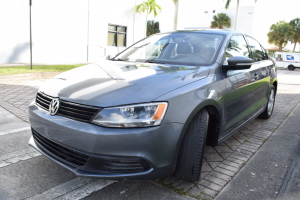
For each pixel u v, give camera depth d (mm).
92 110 2059
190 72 2557
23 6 12383
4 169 2707
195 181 2473
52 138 2244
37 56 13305
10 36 12141
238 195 2383
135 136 1975
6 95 5980
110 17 16766
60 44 14219
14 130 3826
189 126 2367
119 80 2350
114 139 1970
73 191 2367
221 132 2809
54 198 2256
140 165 2059
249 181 2635
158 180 2570
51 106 2297
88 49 15727
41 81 8094
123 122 1983
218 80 2676
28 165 2816
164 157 2094
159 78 2354
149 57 3260
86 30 15445
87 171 2111
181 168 2414
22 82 7734
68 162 2225
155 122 2014
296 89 9344
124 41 18375
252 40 4156
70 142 2109
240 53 3475
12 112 4688
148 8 18281
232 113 3010
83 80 2453
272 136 4020
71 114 2160
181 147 2381
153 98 2055
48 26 13508
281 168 2943
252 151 3420
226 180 2645
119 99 2049
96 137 1979
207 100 2383
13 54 12367
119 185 2479
